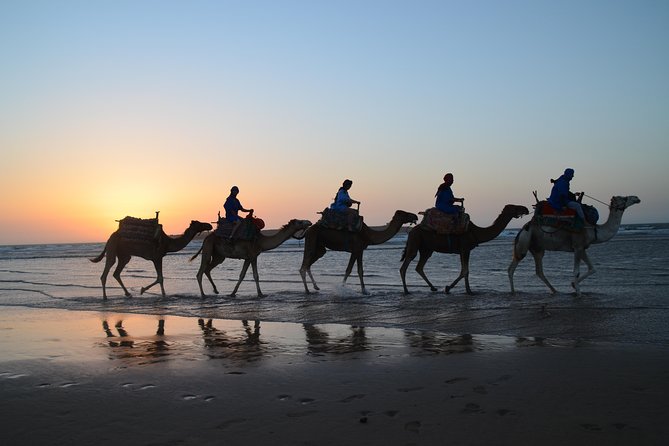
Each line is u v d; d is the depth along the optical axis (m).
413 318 10.45
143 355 7.80
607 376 5.96
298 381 6.20
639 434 4.39
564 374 6.10
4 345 8.77
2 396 5.87
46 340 9.16
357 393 5.67
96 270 29.27
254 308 12.55
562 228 12.96
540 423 4.67
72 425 4.91
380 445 4.32
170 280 21.05
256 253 15.12
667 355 6.79
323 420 4.89
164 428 4.79
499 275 18.95
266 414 5.09
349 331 9.39
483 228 14.38
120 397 5.72
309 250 15.30
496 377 6.08
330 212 15.25
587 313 10.03
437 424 4.72
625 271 18.00
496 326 9.30
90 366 7.16
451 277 18.78
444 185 14.76
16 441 4.57
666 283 14.27
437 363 6.82
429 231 14.45
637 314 9.74
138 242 15.55
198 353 7.87
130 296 15.74
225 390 5.90
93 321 11.30
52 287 19.20
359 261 15.09
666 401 5.12
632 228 102.06
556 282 15.83
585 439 4.33
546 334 8.47
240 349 8.10
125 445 4.44
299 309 12.12
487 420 4.78
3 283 21.53
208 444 4.42
